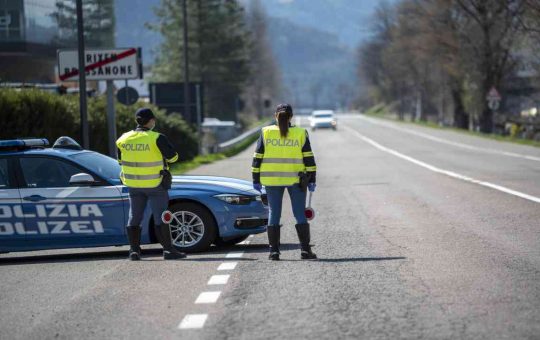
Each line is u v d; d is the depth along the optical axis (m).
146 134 20.88
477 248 20.72
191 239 22.19
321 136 126.31
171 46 170.50
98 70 40.47
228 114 174.88
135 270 19.33
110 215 21.84
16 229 21.97
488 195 34.25
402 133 129.38
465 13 118.19
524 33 97.06
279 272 18.14
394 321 13.31
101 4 138.50
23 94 40.88
